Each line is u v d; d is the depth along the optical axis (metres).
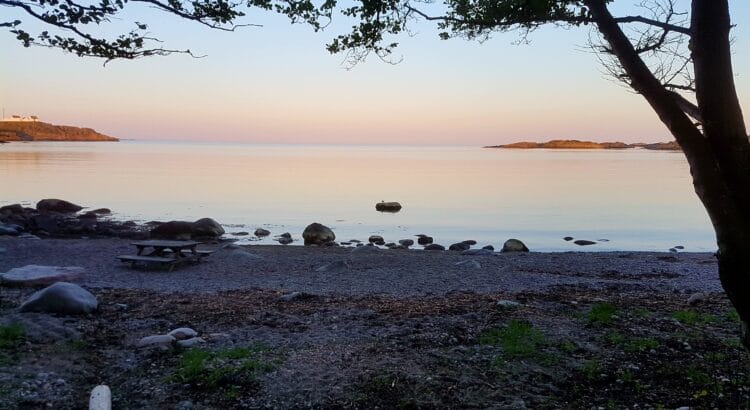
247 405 5.94
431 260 18.42
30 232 26.66
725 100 4.87
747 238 4.75
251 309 10.16
